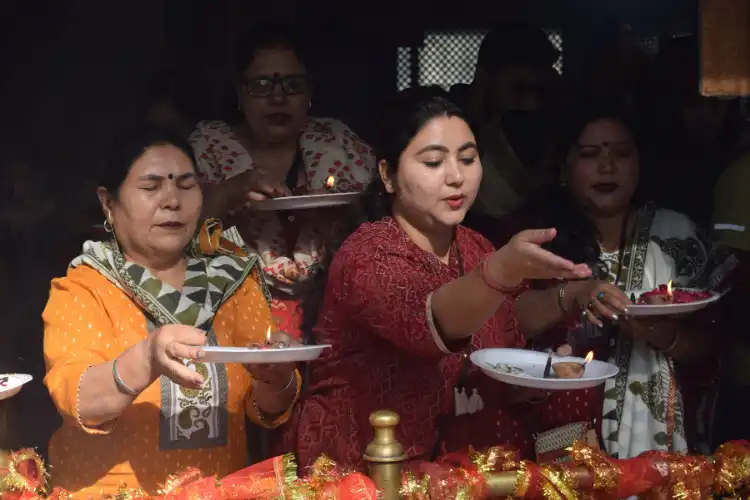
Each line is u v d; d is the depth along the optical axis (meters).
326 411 3.66
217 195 4.60
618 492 3.36
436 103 3.60
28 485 3.23
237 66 4.94
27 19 6.51
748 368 4.78
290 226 4.81
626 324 4.39
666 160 4.79
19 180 6.20
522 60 4.96
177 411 3.59
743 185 4.75
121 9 6.43
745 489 3.53
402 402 3.58
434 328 3.23
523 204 4.74
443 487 3.18
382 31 6.35
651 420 4.41
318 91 6.30
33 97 6.53
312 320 4.77
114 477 3.54
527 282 4.13
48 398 5.82
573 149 4.55
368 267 3.43
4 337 5.88
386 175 3.69
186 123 5.05
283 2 6.25
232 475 3.20
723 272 4.66
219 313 3.79
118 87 6.55
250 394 3.72
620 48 5.24
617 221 4.62
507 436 3.90
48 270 5.92
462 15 6.34
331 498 3.07
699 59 4.40
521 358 3.85
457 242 3.85
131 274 3.62
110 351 3.52
